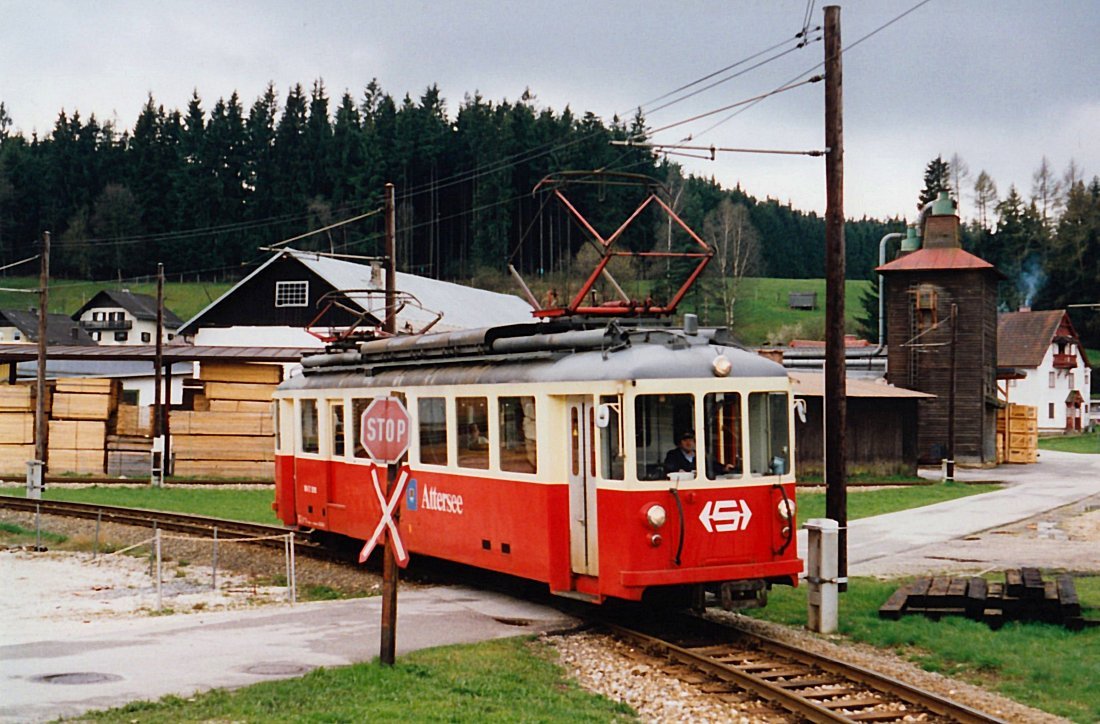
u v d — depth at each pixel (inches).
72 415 1610.5
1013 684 453.1
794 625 574.6
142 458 1622.8
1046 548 910.4
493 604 598.5
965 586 616.7
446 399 642.2
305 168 4626.0
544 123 3784.5
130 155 5022.1
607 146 3262.8
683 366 519.5
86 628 563.2
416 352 689.0
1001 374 2337.6
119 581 773.3
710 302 4564.5
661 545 504.4
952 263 2161.7
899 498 1393.9
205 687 393.7
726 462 523.2
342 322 1952.5
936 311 2175.2
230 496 1354.6
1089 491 1508.4
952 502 1341.0
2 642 497.0
